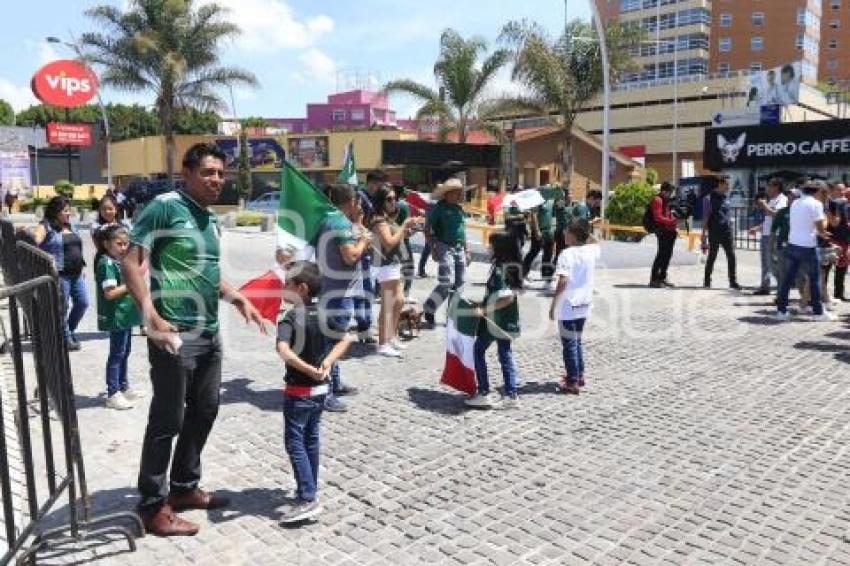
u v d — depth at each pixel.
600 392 6.73
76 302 8.25
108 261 5.97
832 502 4.43
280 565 3.72
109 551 3.84
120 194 25.27
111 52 32.72
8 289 3.17
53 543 3.66
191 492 4.31
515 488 4.64
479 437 5.57
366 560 3.78
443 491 4.61
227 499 4.40
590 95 32.44
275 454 5.20
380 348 8.07
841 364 7.64
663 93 71.12
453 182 9.20
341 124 98.38
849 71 87.38
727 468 4.95
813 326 9.62
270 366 7.65
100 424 5.78
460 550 3.88
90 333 9.39
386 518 4.24
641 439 5.50
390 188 8.10
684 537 4.01
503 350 6.25
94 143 58.97
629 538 4.00
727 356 8.03
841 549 3.87
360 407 6.29
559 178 36.50
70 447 3.68
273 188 43.25
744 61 80.69
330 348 4.51
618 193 21.75
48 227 8.12
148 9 32.59
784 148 27.22
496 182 35.88
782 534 4.04
